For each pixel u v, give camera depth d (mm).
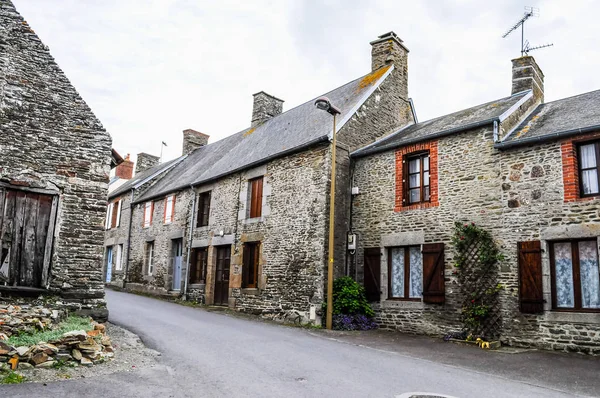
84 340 6270
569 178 8500
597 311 8008
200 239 15742
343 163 12078
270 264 12594
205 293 14930
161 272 17609
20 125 8648
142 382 5488
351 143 12383
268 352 7465
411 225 10727
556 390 5816
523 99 10969
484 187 9633
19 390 4805
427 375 6355
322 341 8836
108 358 6367
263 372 6188
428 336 9867
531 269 8680
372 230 11516
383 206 11406
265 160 13391
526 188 9031
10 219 8406
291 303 11680
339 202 11812
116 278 20938
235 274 13750
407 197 11117
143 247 19297
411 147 11109
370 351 8039
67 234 8812
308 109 15617
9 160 8453
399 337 9695
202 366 6383
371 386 5691
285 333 9594
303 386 5602
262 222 13180
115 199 22938
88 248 8945
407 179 11219
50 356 5832
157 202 19016
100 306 8938
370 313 10977
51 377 5352
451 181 10211
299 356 7266
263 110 18969
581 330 8016
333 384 5730
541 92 12141
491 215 9422
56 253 8672
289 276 11914
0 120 8469
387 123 13703
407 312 10461
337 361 7035
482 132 9883
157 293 17500
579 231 8219
